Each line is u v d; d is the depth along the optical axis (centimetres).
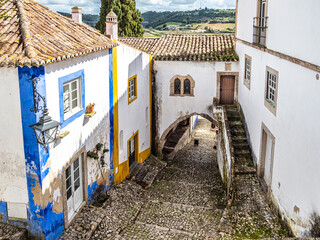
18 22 835
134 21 2861
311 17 731
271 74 1063
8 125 753
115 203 1148
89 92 1011
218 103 1644
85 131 998
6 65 685
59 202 862
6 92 732
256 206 1059
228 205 1073
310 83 744
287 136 891
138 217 1105
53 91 798
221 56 1606
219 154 1560
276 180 984
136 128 1504
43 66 746
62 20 1044
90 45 972
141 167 1531
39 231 807
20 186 789
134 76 1436
